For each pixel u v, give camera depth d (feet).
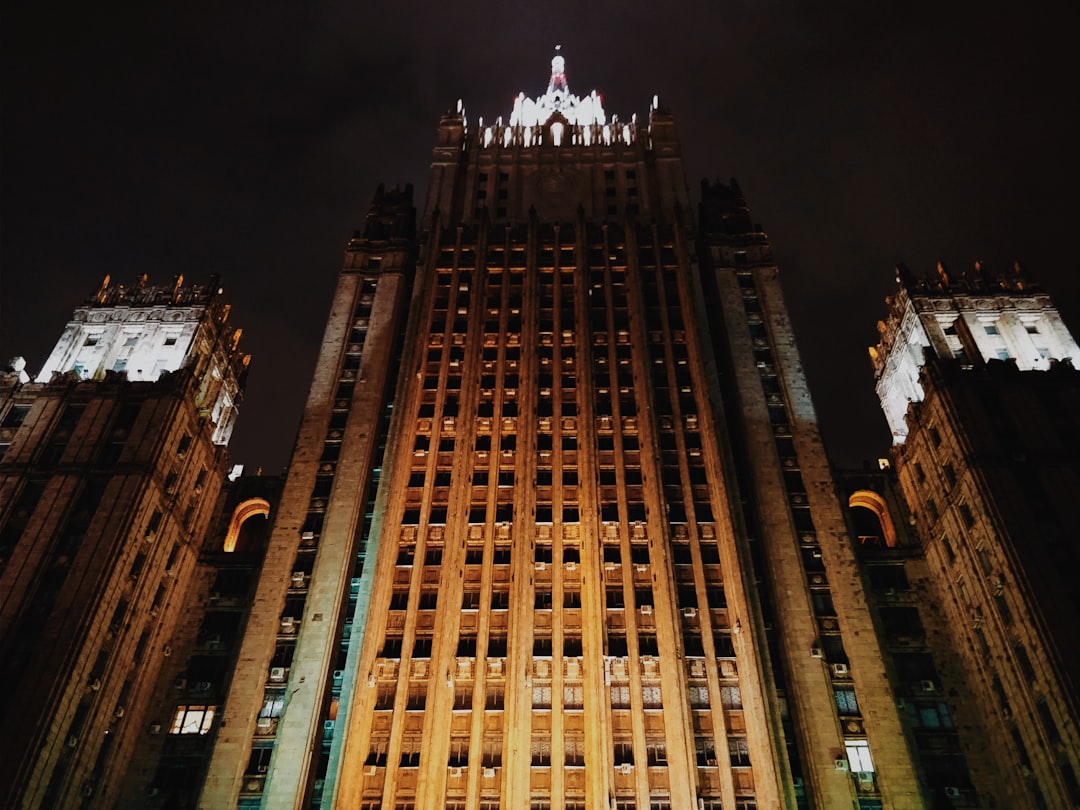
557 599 207.41
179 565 226.38
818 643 202.39
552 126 363.76
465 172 348.79
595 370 261.03
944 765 192.65
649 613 206.59
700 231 316.19
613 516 225.35
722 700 193.26
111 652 195.21
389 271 294.46
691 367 261.44
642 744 184.55
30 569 195.00
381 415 256.73
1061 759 173.78
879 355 281.33
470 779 181.37
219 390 271.90
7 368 242.58
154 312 262.06
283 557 223.30
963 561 211.82
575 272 290.76
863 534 246.47
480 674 195.93
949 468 222.07
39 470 214.90
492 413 250.16
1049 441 210.79
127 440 220.84
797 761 190.60
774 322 272.10
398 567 217.56
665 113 359.87
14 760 167.73
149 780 194.80
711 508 226.99
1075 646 175.32
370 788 182.39
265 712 196.75
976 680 203.51
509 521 224.53
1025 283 260.62
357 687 194.90
